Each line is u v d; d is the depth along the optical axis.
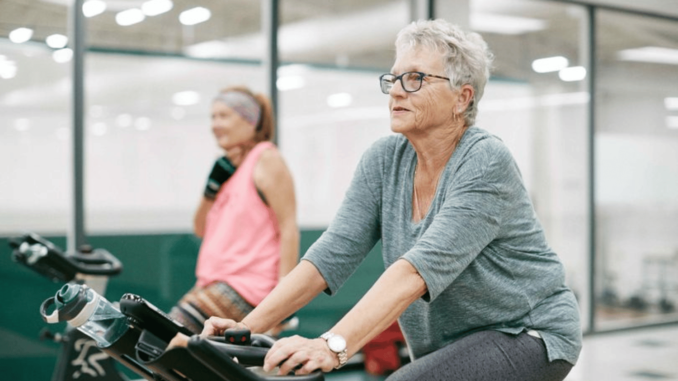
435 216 1.51
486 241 1.49
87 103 4.51
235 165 2.87
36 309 4.43
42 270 3.05
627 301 6.60
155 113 4.70
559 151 6.20
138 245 4.66
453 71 1.54
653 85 6.71
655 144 6.74
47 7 4.41
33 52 4.39
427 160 1.61
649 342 6.18
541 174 6.11
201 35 4.83
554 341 1.58
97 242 4.54
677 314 6.89
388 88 1.60
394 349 5.00
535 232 1.61
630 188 6.59
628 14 6.51
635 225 6.63
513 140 5.98
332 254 1.66
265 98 2.94
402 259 1.43
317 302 5.15
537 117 6.07
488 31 5.82
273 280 2.70
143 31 4.66
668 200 6.83
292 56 5.12
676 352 5.80
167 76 4.73
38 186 4.41
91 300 1.32
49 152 4.43
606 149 6.45
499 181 1.50
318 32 5.21
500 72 5.88
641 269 6.68
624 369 5.26
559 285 1.65
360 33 5.36
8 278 4.35
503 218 1.52
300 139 5.17
